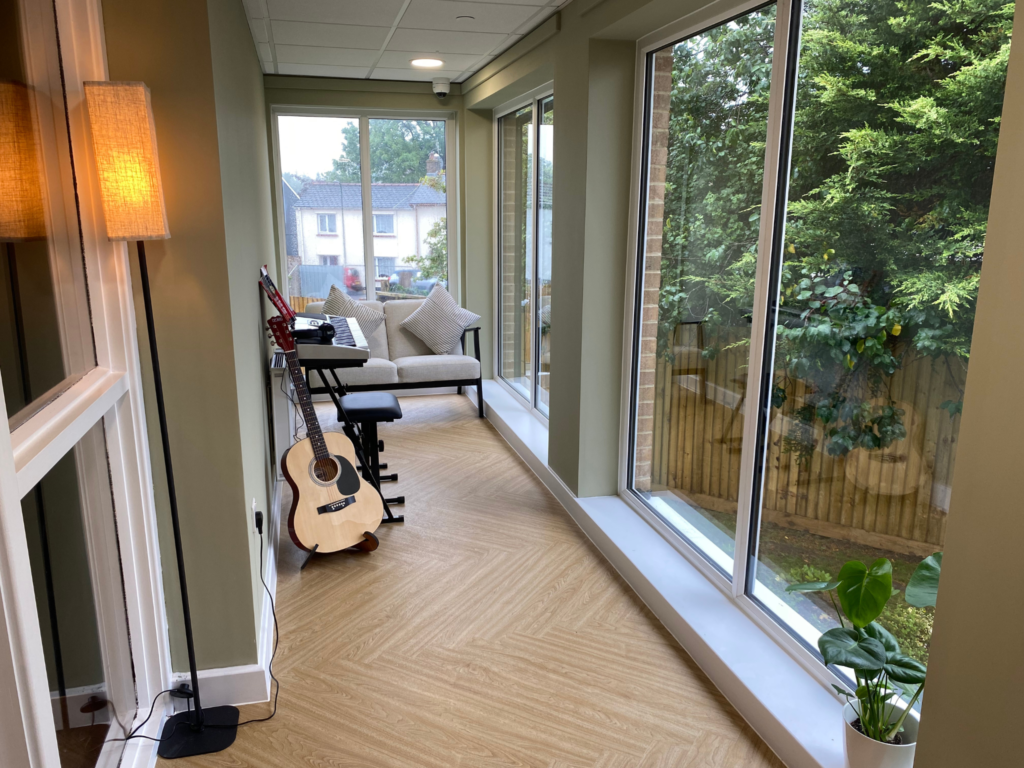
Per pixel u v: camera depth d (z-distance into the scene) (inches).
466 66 203.0
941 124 68.2
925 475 72.4
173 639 92.4
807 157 88.3
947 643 58.2
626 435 146.7
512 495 165.6
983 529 53.9
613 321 141.9
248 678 94.5
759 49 98.2
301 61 194.7
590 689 98.4
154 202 71.3
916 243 71.9
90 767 72.1
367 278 248.2
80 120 72.1
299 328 154.5
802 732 83.2
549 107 186.1
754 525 104.6
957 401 67.7
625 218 137.3
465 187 240.4
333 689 98.2
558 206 150.5
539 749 87.3
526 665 103.5
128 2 76.6
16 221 55.6
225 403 87.4
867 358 79.4
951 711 58.2
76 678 68.3
